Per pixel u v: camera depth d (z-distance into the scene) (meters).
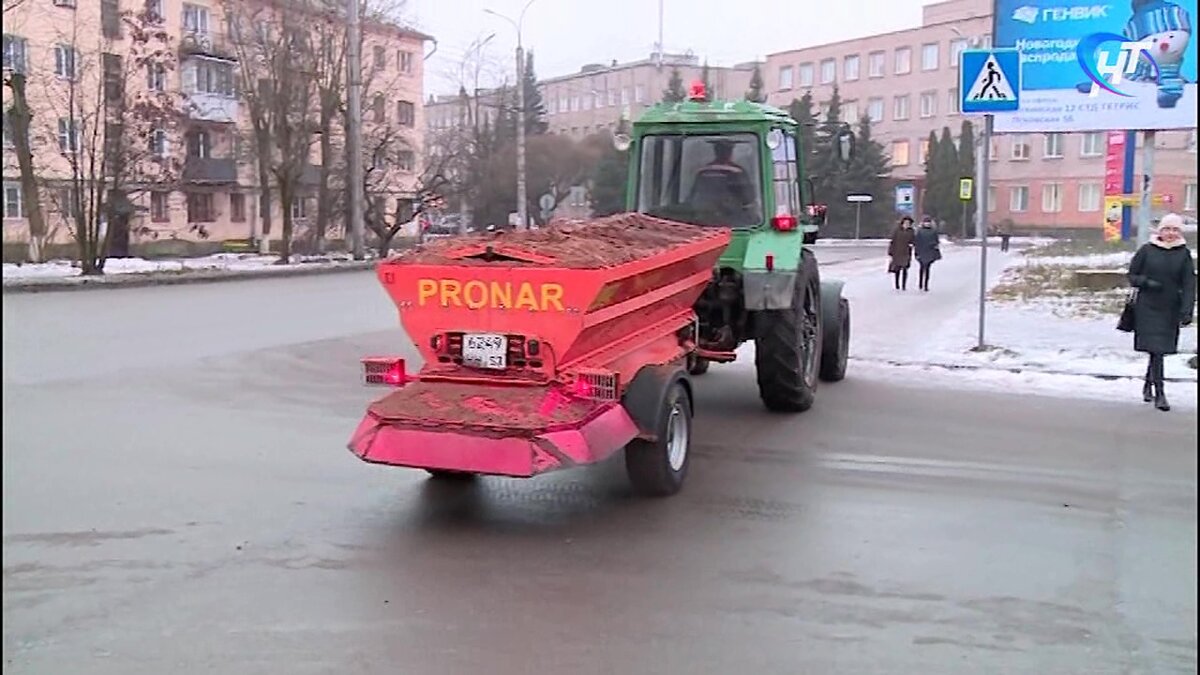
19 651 4.45
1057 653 4.50
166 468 7.50
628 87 85.19
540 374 6.35
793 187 10.05
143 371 11.86
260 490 6.93
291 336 15.25
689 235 8.05
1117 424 9.17
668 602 5.03
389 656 4.41
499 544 5.88
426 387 6.50
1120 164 30.67
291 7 37.28
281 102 36.94
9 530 6.07
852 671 4.30
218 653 4.44
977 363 12.19
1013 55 12.04
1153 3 16.08
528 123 58.66
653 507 6.63
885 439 8.58
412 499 6.75
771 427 9.03
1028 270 27.53
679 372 7.00
